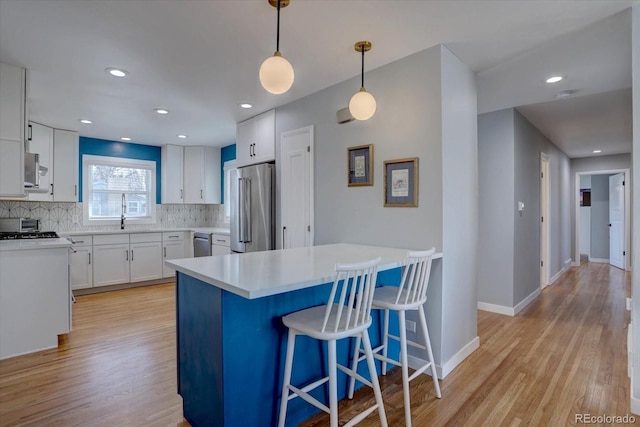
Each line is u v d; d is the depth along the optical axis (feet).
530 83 10.00
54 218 16.05
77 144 15.66
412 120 8.16
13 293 8.71
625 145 19.04
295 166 11.35
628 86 10.24
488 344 9.66
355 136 9.41
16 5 6.13
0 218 13.84
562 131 15.99
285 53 8.10
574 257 23.49
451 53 8.11
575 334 10.44
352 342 7.09
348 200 9.59
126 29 7.02
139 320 11.61
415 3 6.19
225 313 5.05
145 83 9.91
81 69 8.91
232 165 18.89
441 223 7.68
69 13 6.41
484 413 6.37
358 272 5.07
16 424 5.98
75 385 7.29
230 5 6.20
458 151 8.38
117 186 18.06
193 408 5.86
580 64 8.76
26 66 8.69
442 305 7.77
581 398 6.86
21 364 8.27
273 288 4.39
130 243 16.47
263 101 11.50
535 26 6.98
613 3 6.19
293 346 5.41
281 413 5.45
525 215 13.67
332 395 4.89
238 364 5.20
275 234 12.19
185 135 16.62
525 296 13.69
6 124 8.55
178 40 7.47
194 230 18.17
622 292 15.80
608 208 24.99
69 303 9.57
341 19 6.68
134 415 6.26
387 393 7.08
